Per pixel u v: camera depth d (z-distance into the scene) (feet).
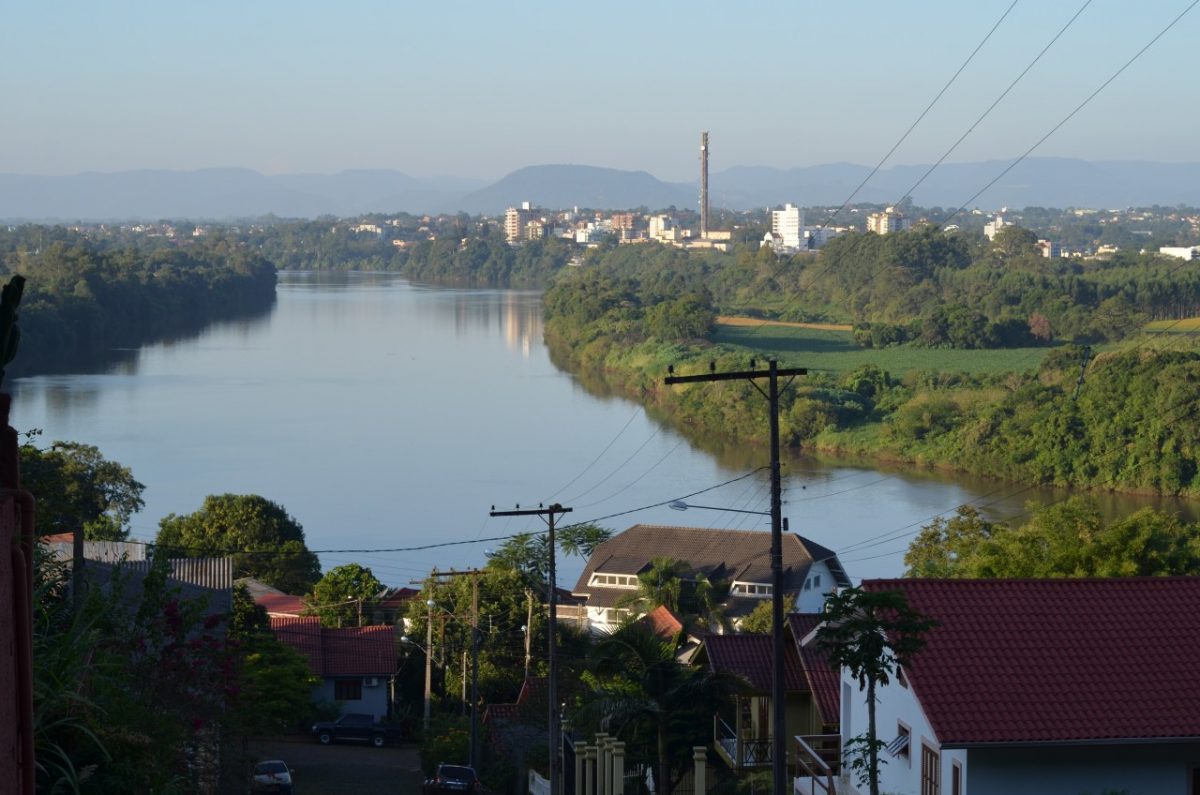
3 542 29.14
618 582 279.08
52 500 138.21
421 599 219.61
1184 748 78.64
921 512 331.57
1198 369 375.86
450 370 605.73
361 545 275.18
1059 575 129.39
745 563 272.31
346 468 356.59
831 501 346.95
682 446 418.31
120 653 70.23
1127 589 89.51
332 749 177.06
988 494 365.20
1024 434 394.32
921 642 78.54
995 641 84.02
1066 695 79.51
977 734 76.28
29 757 29.99
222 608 135.44
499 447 394.93
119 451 374.84
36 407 456.45
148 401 479.82
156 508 301.22
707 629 228.63
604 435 424.87
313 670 197.88
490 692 211.20
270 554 250.78
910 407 440.45
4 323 30.71
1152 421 369.30
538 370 612.29
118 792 49.08
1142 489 368.89
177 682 73.15
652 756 119.75
